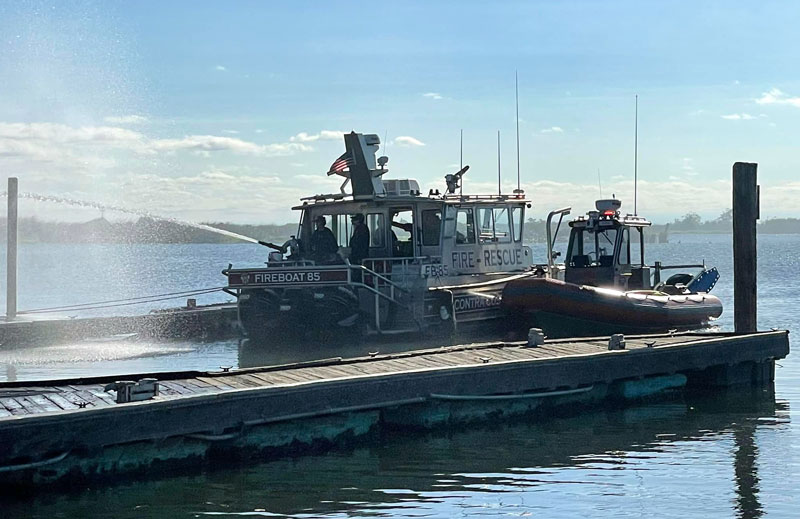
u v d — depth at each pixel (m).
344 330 25.36
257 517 11.59
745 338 19.98
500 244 28.77
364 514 11.70
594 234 27.17
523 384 16.45
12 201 28.25
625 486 12.84
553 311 25.41
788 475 13.34
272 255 27.11
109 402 12.95
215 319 30.69
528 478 13.22
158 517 11.51
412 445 14.93
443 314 25.78
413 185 27.67
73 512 11.62
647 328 25.45
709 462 14.05
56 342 27.84
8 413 12.31
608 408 17.94
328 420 14.41
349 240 27.47
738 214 21.50
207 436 13.09
